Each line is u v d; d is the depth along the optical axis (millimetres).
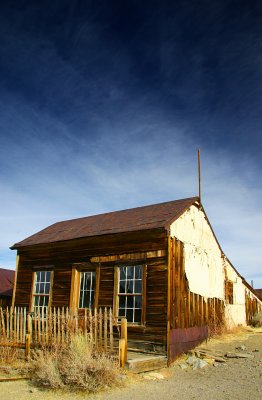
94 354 9852
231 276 20656
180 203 15555
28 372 10023
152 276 12797
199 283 15398
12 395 8164
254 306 24938
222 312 18281
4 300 23812
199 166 17047
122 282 13711
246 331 19469
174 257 13117
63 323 11273
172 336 12039
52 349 10758
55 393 8297
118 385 8898
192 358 11922
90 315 10828
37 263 16969
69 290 15258
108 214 19266
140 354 11836
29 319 12023
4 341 12047
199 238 16016
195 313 14531
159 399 7969
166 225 12672
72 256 15633
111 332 10367
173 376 10219
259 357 12430
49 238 17031
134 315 13016
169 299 12203
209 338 15734
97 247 14828
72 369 8711
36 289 16734
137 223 14109
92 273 14977
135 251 13539
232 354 12688
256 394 8352
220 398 8062
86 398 7977
